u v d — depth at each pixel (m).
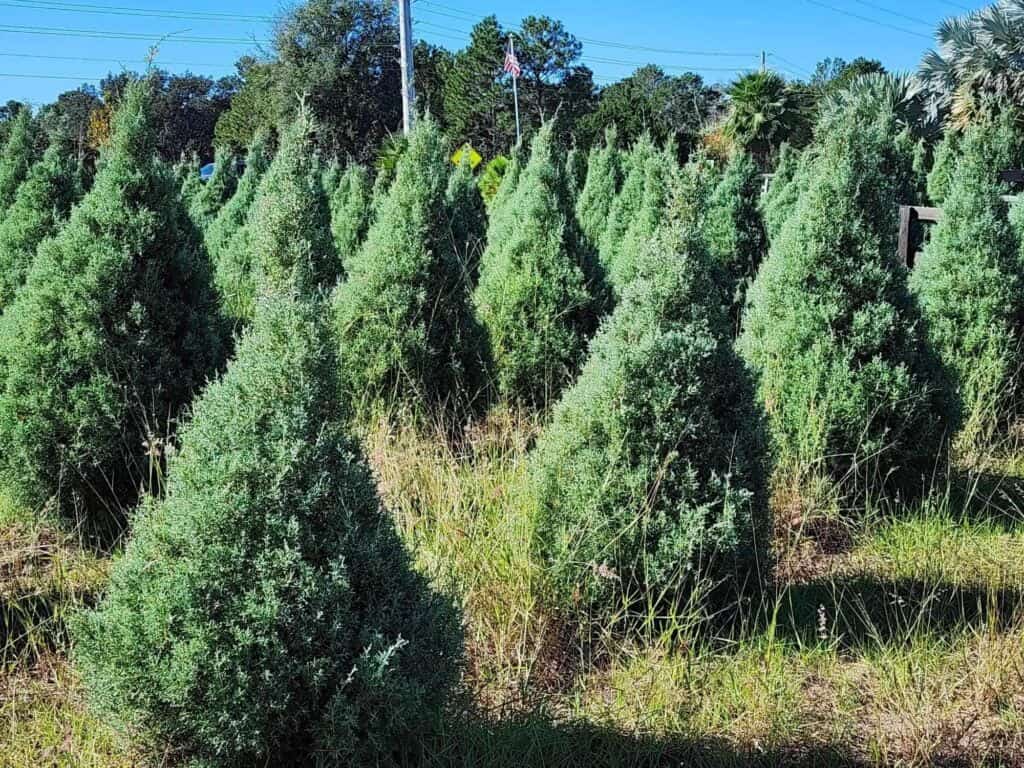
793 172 14.38
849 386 5.67
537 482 4.33
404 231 6.96
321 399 3.00
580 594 4.10
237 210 13.42
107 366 5.21
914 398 5.65
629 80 62.16
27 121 11.17
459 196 12.38
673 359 4.13
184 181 17.14
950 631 4.27
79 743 3.28
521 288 7.60
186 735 2.81
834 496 5.62
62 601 4.38
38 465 5.18
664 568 4.01
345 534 2.89
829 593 4.66
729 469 4.11
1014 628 4.14
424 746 2.95
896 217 6.03
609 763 3.25
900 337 5.77
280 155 5.79
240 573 2.80
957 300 7.28
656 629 4.09
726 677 3.79
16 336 5.36
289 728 2.78
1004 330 7.18
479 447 6.14
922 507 5.69
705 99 52.22
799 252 5.92
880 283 5.75
